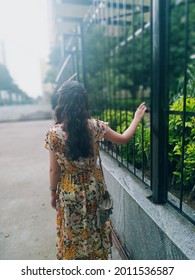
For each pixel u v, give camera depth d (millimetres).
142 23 2676
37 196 3836
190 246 1410
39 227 2930
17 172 5191
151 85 1895
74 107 1536
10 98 28594
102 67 5000
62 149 1597
